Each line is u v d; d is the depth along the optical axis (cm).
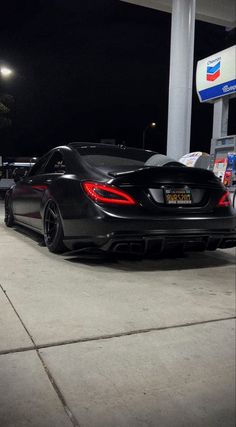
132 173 360
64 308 270
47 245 439
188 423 157
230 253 479
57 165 465
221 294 312
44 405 164
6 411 160
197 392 178
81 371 190
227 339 229
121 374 189
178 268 394
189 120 906
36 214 479
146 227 349
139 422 157
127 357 205
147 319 255
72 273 362
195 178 382
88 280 341
